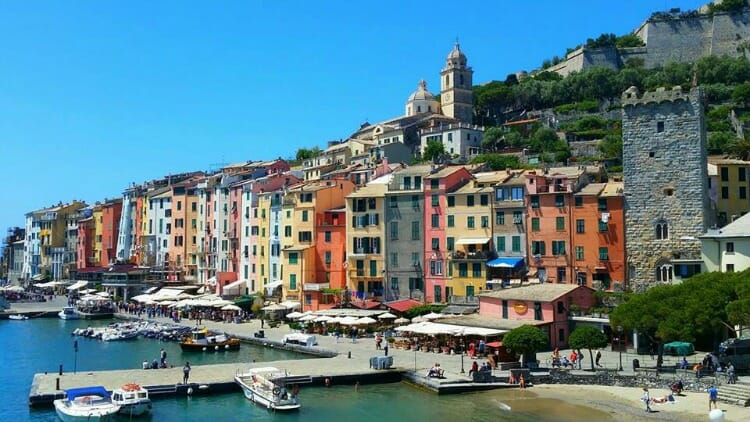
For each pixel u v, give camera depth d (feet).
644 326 245.24
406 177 413.59
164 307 525.34
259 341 367.45
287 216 476.13
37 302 628.28
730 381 231.30
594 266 347.15
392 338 345.92
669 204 332.60
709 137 560.20
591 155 596.29
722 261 302.86
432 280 395.34
